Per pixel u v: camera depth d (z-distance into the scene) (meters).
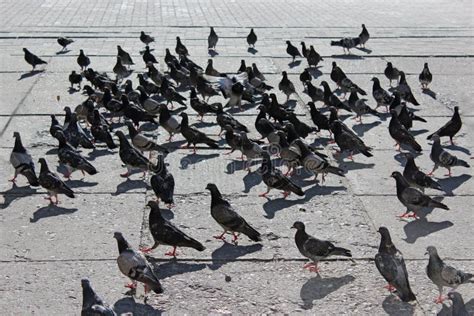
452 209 10.83
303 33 25.59
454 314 7.25
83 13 29.12
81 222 10.27
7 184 11.65
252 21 28.06
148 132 14.63
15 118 15.28
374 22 28.31
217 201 9.54
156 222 9.05
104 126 13.42
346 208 10.88
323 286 8.62
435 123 15.47
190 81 17.56
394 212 10.75
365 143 14.00
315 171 11.73
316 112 14.21
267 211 10.73
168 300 8.27
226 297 8.36
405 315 7.98
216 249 9.50
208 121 15.42
